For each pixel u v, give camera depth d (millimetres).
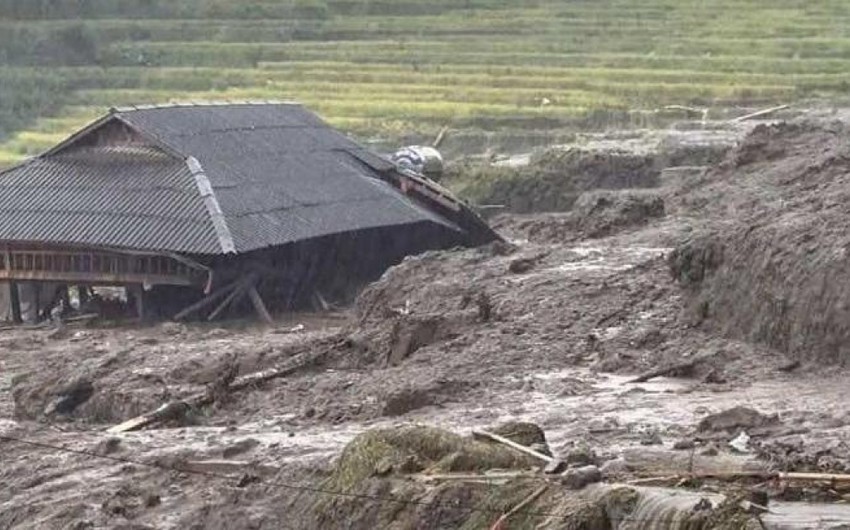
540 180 140000
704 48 194500
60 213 106688
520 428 48562
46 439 64875
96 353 84500
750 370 59562
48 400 73562
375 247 109875
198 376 72812
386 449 46750
